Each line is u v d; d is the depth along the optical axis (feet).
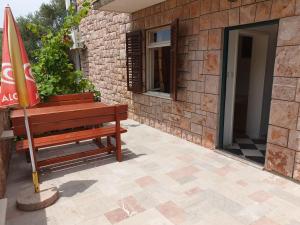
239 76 17.06
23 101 8.12
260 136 16.67
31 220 8.18
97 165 12.44
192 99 15.03
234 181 10.51
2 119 13.23
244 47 16.67
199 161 12.68
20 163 13.01
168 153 13.89
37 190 9.39
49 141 11.30
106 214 8.41
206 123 14.30
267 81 16.05
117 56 23.57
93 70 30.14
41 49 18.80
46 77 18.17
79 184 10.51
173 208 8.68
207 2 13.02
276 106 10.41
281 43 9.88
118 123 12.53
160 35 18.54
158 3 16.62
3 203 7.87
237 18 11.57
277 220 7.95
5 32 7.69
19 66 7.90
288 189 9.75
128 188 10.11
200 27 13.66
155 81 19.97
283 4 9.65
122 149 14.70
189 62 14.80
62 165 12.49
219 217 8.14
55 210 8.70
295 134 9.87
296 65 9.48
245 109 16.98
